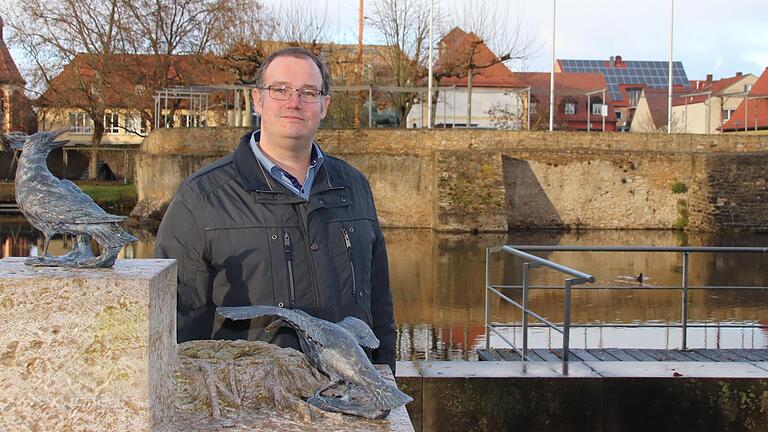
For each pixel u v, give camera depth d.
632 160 35.59
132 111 46.88
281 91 4.11
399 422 2.92
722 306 16.47
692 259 24.56
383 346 4.55
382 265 4.57
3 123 46.16
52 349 2.45
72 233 2.74
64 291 2.45
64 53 45.16
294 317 3.20
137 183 37.47
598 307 16.47
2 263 2.74
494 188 34.19
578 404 6.25
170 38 45.06
